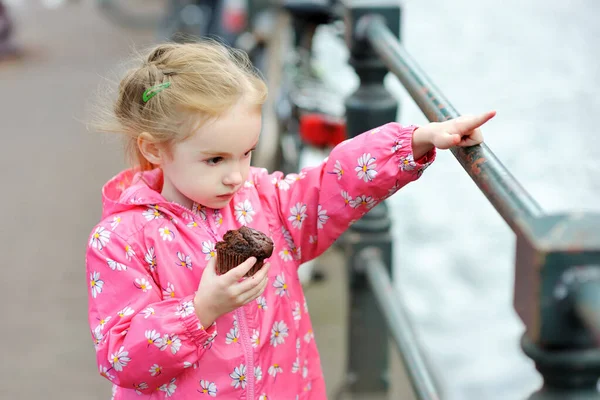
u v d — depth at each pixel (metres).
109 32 11.31
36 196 5.82
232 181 1.61
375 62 2.83
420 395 2.23
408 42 8.59
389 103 2.86
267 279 1.59
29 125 7.43
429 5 9.65
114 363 1.58
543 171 6.18
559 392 0.99
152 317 1.57
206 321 1.56
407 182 1.70
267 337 1.71
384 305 2.63
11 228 5.27
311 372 1.84
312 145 4.62
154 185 1.84
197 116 1.56
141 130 1.64
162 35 9.58
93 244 1.68
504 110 7.04
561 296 0.93
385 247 2.99
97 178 6.16
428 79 1.83
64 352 3.84
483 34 8.54
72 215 5.49
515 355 4.98
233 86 1.59
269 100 6.14
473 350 4.98
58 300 4.34
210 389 1.66
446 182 7.04
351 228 3.01
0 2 9.95
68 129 7.30
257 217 1.77
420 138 1.62
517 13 9.07
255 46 6.31
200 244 1.69
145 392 1.68
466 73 7.67
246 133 1.59
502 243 6.11
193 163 1.61
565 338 0.94
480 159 1.34
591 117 6.90
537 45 8.22
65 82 8.77
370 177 1.69
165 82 1.59
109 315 1.65
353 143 1.73
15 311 4.22
